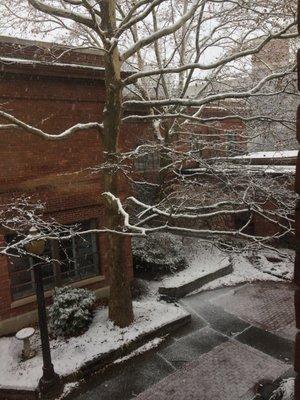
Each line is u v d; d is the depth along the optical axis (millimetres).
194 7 7730
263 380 7645
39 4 7141
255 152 19984
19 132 9867
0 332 9742
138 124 14117
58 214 10734
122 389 7734
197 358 8633
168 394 7469
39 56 10281
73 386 7809
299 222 1724
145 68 15469
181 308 10766
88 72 10430
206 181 13383
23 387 7500
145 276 13680
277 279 13523
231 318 10609
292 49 14195
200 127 17938
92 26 7688
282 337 9398
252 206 7352
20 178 9953
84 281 11422
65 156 10773
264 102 13664
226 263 14219
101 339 9086
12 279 10117
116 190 9062
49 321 10141
